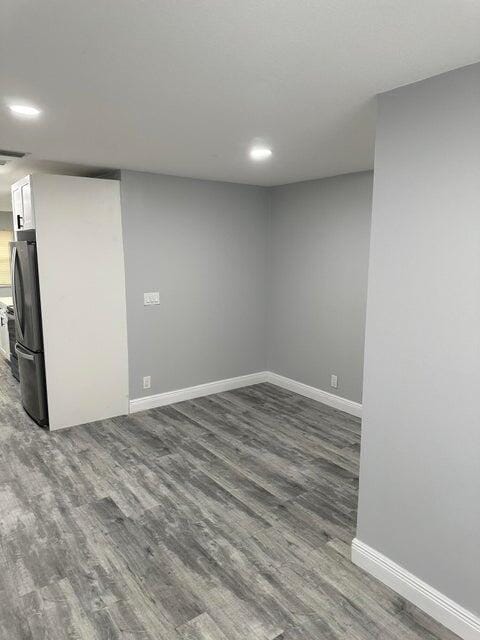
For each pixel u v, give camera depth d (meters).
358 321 4.31
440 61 1.67
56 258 3.84
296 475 3.31
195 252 4.67
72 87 1.97
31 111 2.30
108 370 4.27
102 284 4.11
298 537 2.61
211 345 4.97
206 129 2.64
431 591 2.03
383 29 1.44
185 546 2.51
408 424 2.05
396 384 2.08
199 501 2.96
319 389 4.83
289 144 3.00
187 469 3.38
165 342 4.61
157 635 1.93
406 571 2.14
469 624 1.90
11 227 7.73
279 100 2.12
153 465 3.43
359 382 4.38
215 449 3.71
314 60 1.68
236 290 5.07
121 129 2.65
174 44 1.55
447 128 1.79
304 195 4.70
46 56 1.66
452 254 1.82
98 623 1.99
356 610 2.08
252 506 2.91
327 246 4.52
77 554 2.43
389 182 2.02
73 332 4.02
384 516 2.21
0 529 2.63
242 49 1.59
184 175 4.36
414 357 2.00
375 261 2.11
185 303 4.69
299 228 4.81
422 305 1.94
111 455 3.58
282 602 2.12
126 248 4.21
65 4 1.29
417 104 1.88
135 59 1.68
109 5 1.30
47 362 3.91
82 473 3.29
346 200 4.27
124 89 1.99
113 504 2.91
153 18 1.37
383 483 2.20
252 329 5.30
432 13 1.33
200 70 1.78
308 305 4.83
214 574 2.30
